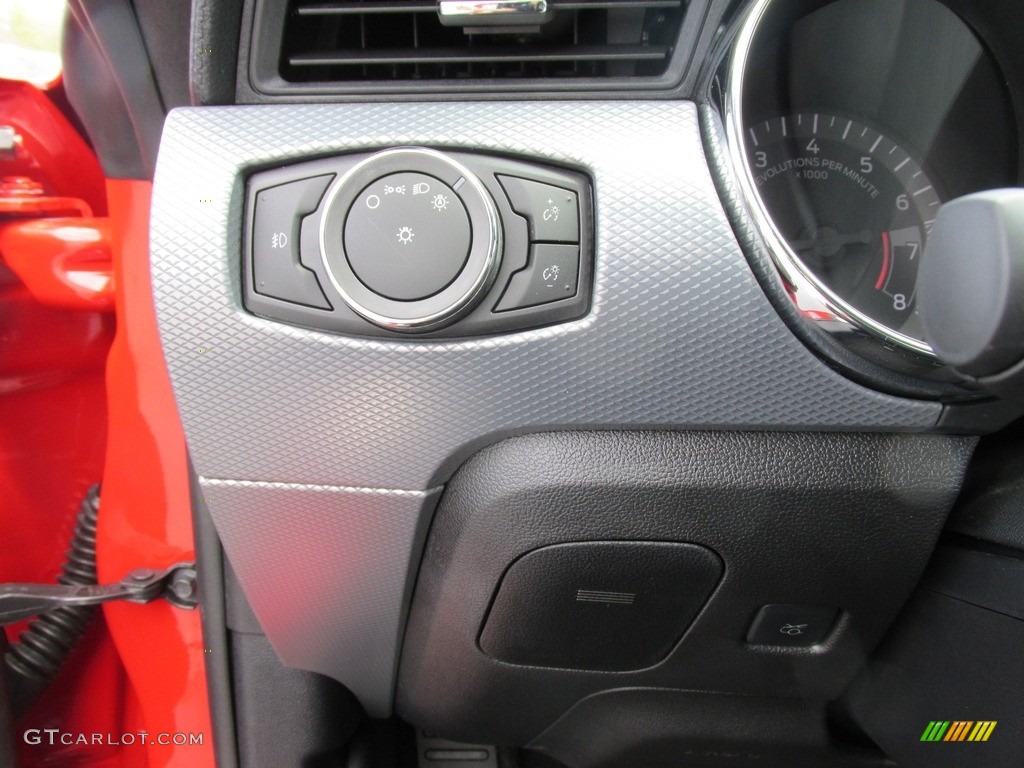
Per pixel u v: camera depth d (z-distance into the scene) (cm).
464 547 74
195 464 68
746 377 63
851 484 69
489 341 62
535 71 64
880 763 98
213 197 62
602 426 66
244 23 61
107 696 111
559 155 61
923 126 70
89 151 111
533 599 76
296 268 62
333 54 63
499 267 61
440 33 65
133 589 89
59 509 115
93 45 72
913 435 69
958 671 74
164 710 98
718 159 60
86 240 91
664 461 68
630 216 60
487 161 61
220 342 63
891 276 70
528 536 72
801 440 68
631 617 78
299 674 90
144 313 87
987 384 47
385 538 72
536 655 82
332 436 66
